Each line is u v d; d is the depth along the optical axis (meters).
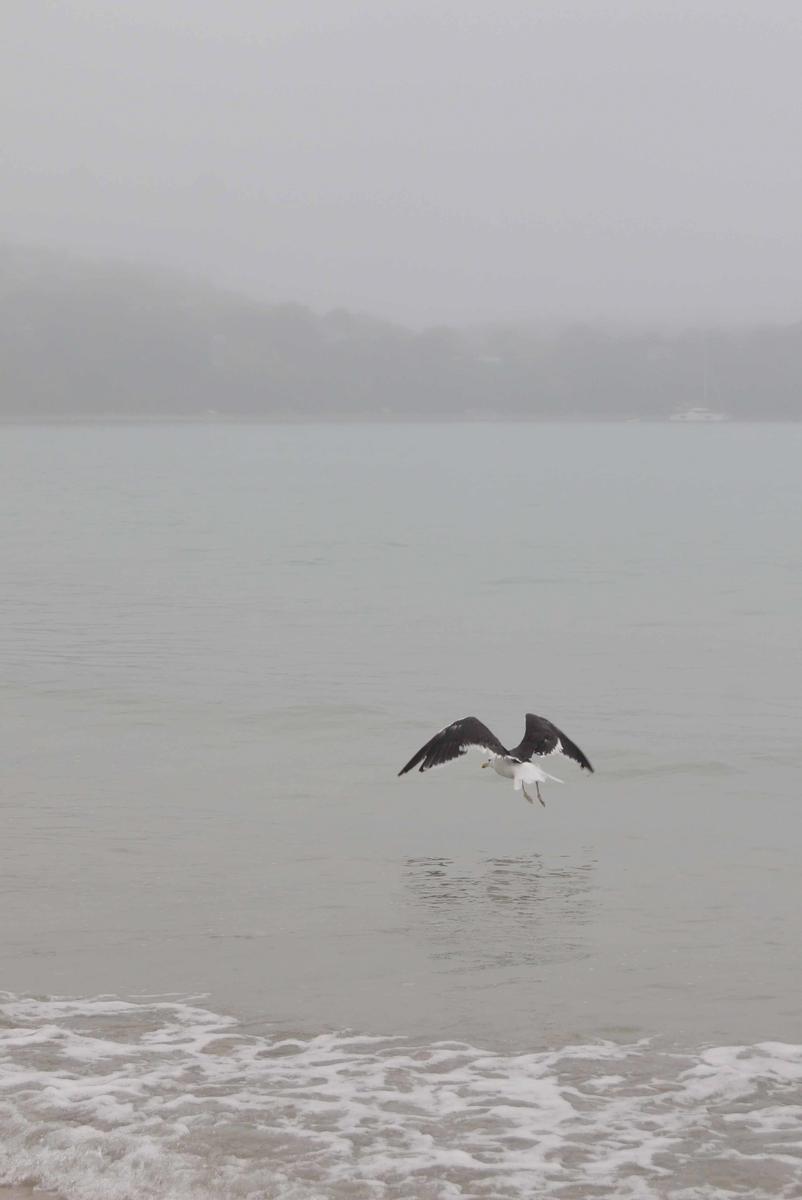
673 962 13.52
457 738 12.59
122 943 13.97
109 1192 9.19
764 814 19.69
